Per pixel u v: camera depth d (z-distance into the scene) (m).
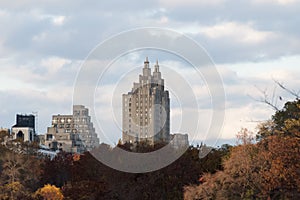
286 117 91.62
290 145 81.44
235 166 85.94
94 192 114.00
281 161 80.56
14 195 136.00
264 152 84.00
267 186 81.25
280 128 91.12
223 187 85.94
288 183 80.25
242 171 85.25
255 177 83.88
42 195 132.25
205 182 90.38
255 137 90.81
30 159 151.25
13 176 144.38
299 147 81.62
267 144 85.94
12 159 146.50
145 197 111.00
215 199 86.88
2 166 146.38
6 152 150.25
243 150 86.31
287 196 80.69
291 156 80.62
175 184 109.31
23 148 164.38
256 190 83.56
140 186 111.81
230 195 85.19
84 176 122.25
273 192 82.88
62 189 132.62
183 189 104.31
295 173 79.88
